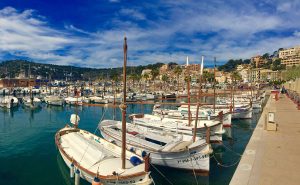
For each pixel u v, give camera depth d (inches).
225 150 1017.5
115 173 568.7
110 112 2256.4
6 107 2381.9
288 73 3966.5
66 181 724.7
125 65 589.6
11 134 1371.8
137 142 845.2
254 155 677.9
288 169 573.3
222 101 2418.8
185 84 5014.8
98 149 713.6
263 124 1155.3
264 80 6638.8
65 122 1761.8
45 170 812.6
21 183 713.6
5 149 1061.1
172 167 756.0
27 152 1015.6
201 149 721.6
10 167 843.4
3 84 5123.0
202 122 1140.5
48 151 1029.8
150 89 4478.3
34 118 1939.0
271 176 534.9
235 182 507.8
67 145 821.2
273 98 2768.2
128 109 2613.2
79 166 639.8
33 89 4082.2
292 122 1197.1
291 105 2020.2
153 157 767.7
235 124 1608.0
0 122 1763.0
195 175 730.8
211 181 705.6
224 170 783.1
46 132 1425.9
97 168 613.9
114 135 944.9
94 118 1951.3
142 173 579.8
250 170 570.3
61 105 2613.2
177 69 4485.7
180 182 703.1
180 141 829.2
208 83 5826.8
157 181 709.3
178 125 1101.1
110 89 4158.5
